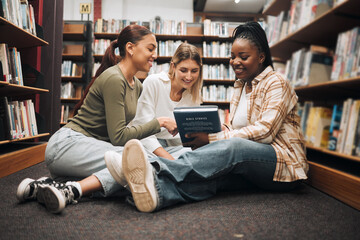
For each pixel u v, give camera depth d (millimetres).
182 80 1490
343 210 1065
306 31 1871
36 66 2682
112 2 5617
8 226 837
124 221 887
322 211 1043
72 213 960
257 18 6738
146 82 1551
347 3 1404
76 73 4562
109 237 761
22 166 1960
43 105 2896
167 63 4465
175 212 984
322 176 1392
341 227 875
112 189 1096
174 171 1022
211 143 1140
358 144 1318
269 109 1223
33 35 2334
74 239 747
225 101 4316
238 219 921
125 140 1156
